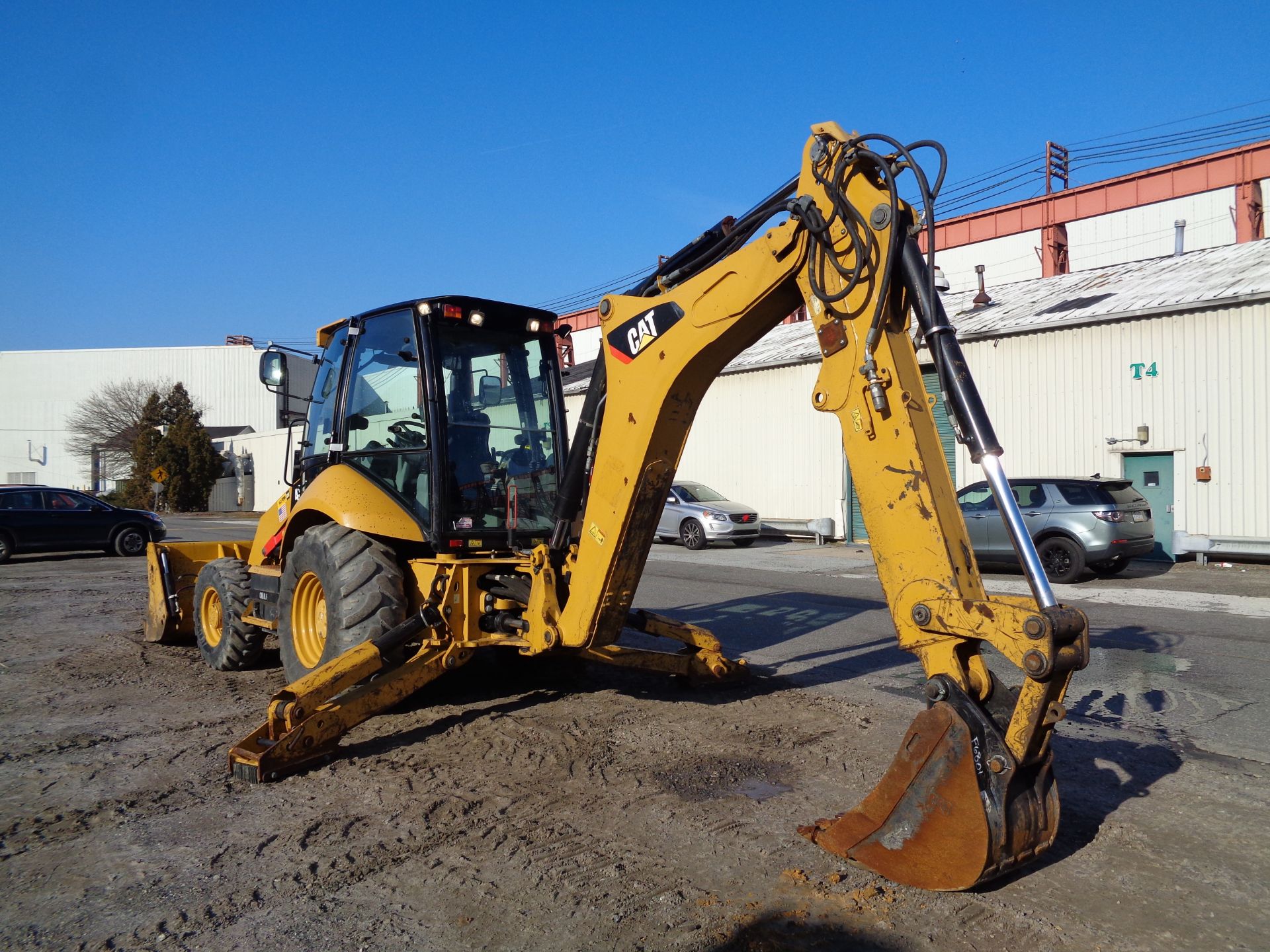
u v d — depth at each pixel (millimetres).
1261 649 8188
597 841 3871
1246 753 5156
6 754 5227
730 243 4441
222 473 50125
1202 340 15055
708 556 17828
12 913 3301
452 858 3713
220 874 3598
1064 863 3660
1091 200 28719
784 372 21781
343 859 3719
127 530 19688
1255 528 14508
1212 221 26109
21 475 63875
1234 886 3463
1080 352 16484
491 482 6105
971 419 3291
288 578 6285
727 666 6598
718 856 3703
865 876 3508
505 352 6379
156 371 63938
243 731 5676
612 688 6656
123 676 7363
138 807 4348
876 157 3580
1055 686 3119
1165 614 10211
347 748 5207
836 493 20641
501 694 6473
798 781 4613
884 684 6832
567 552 5734
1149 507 13852
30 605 11703
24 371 64188
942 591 3352
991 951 2973
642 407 4695
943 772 3311
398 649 5598
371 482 6180
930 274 3375
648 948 3002
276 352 7328
